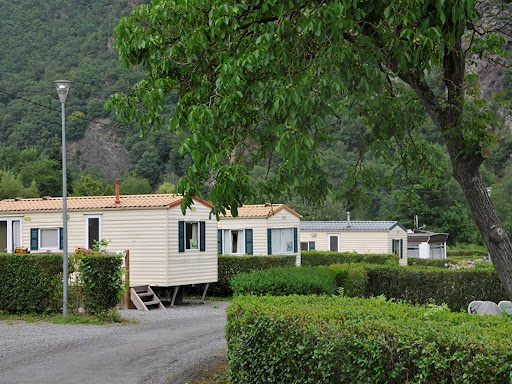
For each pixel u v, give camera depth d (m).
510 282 7.35
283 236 27.88
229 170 7.02
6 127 77.12
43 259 15.75
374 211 51.84
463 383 4.80
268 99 7.55
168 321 15.50
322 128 9.20
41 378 9.00
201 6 8.12
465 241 50.75
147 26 8.66
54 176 54.47
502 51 8.40
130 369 9.60
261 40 7.26
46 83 81.50
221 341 12.30
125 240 19.77
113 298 15.34
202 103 8.38
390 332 5.50
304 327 6.25
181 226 19.86
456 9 6.55
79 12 100.56
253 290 11.70
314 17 6.98
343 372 5.77
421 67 7.33
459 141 7.60
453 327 5.51
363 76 7.07
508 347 4.75
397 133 8.73
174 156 72.69
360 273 16.31
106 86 85.19
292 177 7.73
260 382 6.92
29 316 15.56
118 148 85.88
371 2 7.37
